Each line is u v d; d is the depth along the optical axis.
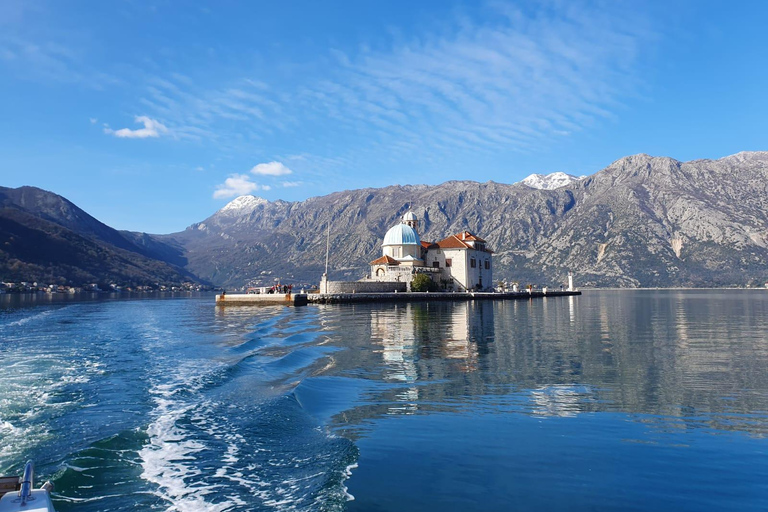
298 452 13.22
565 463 12.24
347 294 112.06
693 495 10.42
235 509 9.90
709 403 18.02
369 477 11.41
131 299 178.88
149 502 10.34
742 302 115.31
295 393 19.77
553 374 23.75
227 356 31.47
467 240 148.00
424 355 30.33
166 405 18.59
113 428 15.74
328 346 35.06
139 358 31.20
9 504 9.16
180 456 13.07
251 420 16.19
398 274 131.62
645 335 41.53
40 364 29.23
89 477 11.73
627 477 11.38
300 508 9.88
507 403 18.22
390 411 17.23
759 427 15.09
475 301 120.81
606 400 18.58
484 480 11.24
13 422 16.77
